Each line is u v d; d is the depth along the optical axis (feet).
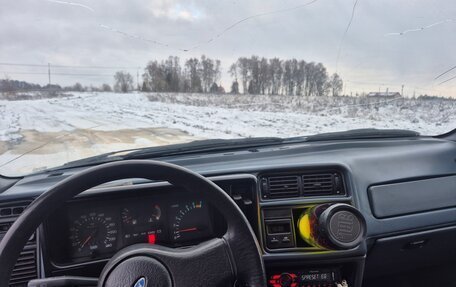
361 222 1.74
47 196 1.14
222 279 1.33
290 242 1.95
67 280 1.28
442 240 2.51
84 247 1.66
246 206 1.99
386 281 2.99
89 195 1.63
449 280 2.96
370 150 2.57
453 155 2.59
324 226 1.73
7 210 1.79
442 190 2.47
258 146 2.60
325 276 1.95
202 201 1.74
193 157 2.33
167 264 1.29
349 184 2.14
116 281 1.24
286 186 2.06
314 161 2.18
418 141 2.83
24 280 1.71
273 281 1.96
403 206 2.37
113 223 1.68
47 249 1.63
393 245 2.38
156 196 1.71
